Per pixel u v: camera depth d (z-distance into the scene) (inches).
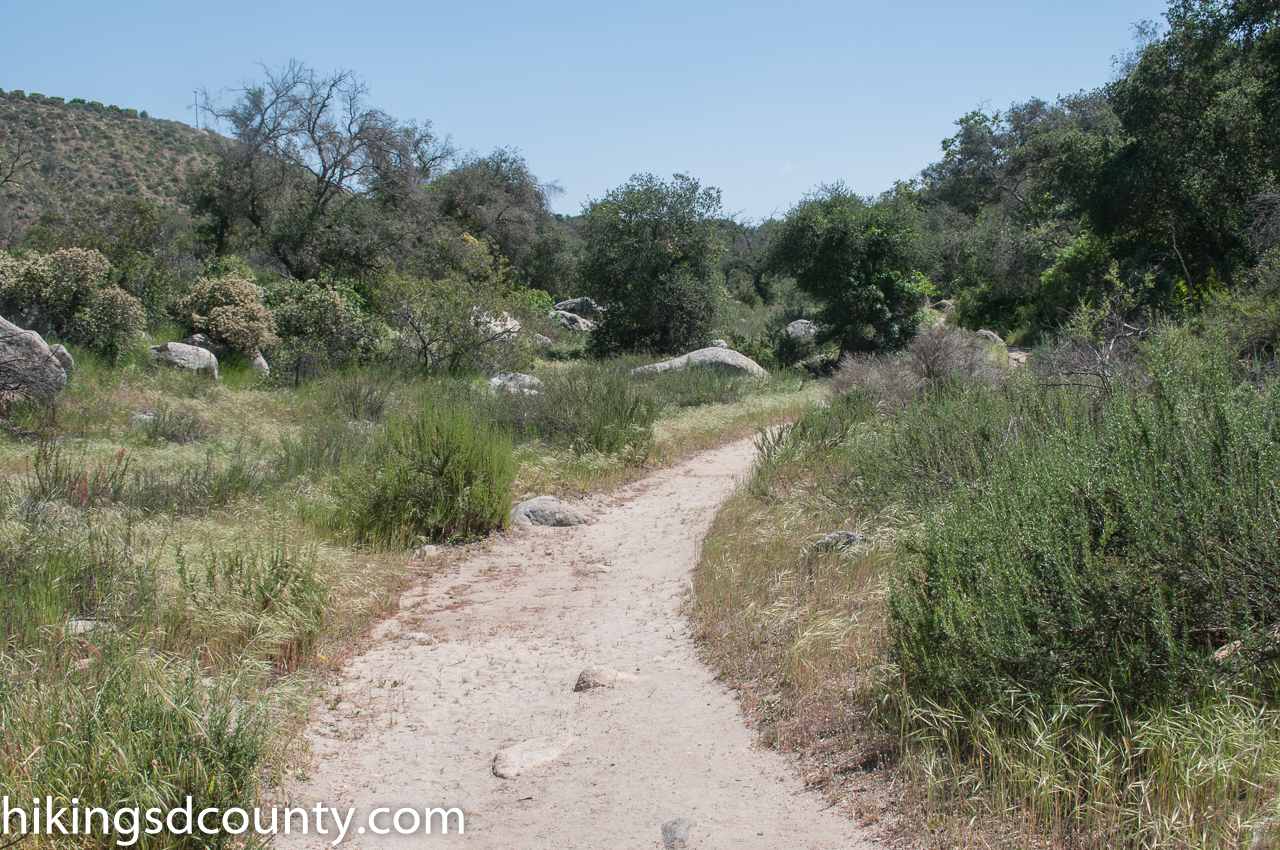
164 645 177.5
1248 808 106.5
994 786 121.7
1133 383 210.5
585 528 338.3
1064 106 1870.1
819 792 134.0
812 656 178.4
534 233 1689.2
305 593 208.8
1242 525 129.6
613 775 145.0
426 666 196.7
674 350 1106.7
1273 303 339.3
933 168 2341.3
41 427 403.9
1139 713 126.0
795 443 402.6
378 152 1224.2
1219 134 804.0
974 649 136.3
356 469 327.3
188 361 601.6
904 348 994.7
